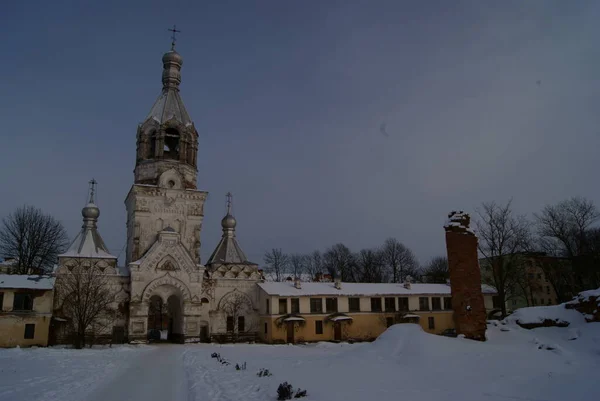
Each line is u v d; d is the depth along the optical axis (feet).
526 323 123.85
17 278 175.94
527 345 105.29
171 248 200.95
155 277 196.44
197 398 61.98
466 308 110.93
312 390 64.39
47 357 125.59
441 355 85.30
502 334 115.34
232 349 160.76
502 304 199.93
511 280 240.12
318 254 392.68
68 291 184.75
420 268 379.76
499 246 203.41
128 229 226.99
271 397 61.21
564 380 64.34
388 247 362.74
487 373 74.54
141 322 190.49
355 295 219.20
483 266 279.69
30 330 169.17
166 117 224.74
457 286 112.98
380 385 67.21
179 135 224.74
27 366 102.83
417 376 73.26
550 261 228.02
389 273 357.82
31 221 230.89
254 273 225.15
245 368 93.71
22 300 170.40
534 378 68.59
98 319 187.01
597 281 216.74
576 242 218.79
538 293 287.48
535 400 55.62
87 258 192.85
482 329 110.52
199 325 200.03
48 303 173.27
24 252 225.97
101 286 181.37
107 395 66.18
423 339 92.38
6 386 72.64
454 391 61.46
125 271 205.26
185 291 199.82
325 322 211.82
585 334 109.09
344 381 71.51
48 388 71.00
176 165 220.23
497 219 205.46
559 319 120.47
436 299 233.14
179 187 218.18
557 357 91.66
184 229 216.74
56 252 238.27
